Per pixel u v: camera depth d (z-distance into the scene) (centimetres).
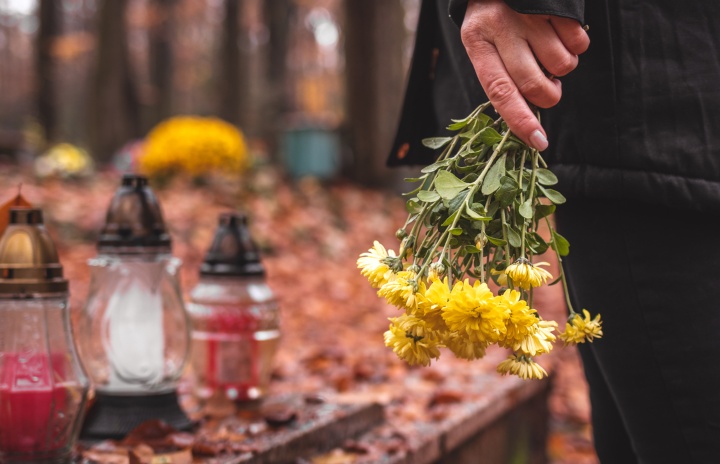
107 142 1656
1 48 3884
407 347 92
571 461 350
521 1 101
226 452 168
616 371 126
